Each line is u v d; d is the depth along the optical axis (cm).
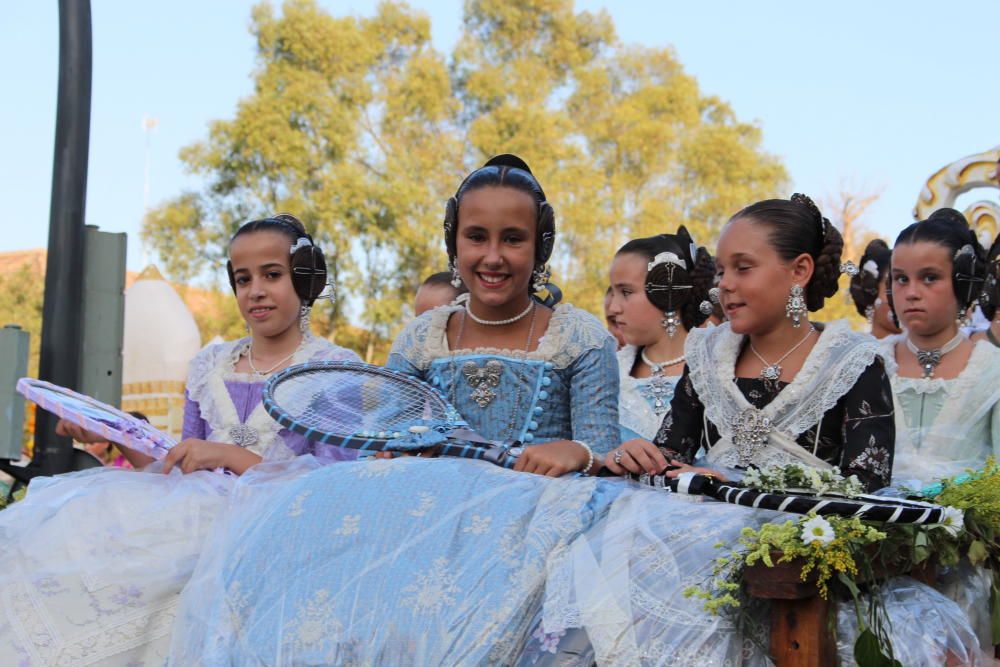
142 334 957
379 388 351
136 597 327
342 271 2658
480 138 2819
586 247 2902
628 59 3225
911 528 277
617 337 624
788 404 339
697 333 372
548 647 273
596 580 272
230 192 2703
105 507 341
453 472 302
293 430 321
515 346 371
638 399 513
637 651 262
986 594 320
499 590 275
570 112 3145
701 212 3114
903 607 281
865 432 329
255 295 425
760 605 270
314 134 2695
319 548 291
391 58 2912
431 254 2731
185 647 296
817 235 349
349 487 303
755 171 3128
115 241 545
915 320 458
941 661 277
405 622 273
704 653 260
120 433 380
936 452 444
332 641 275
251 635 283
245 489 328
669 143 3094
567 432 370
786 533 255
